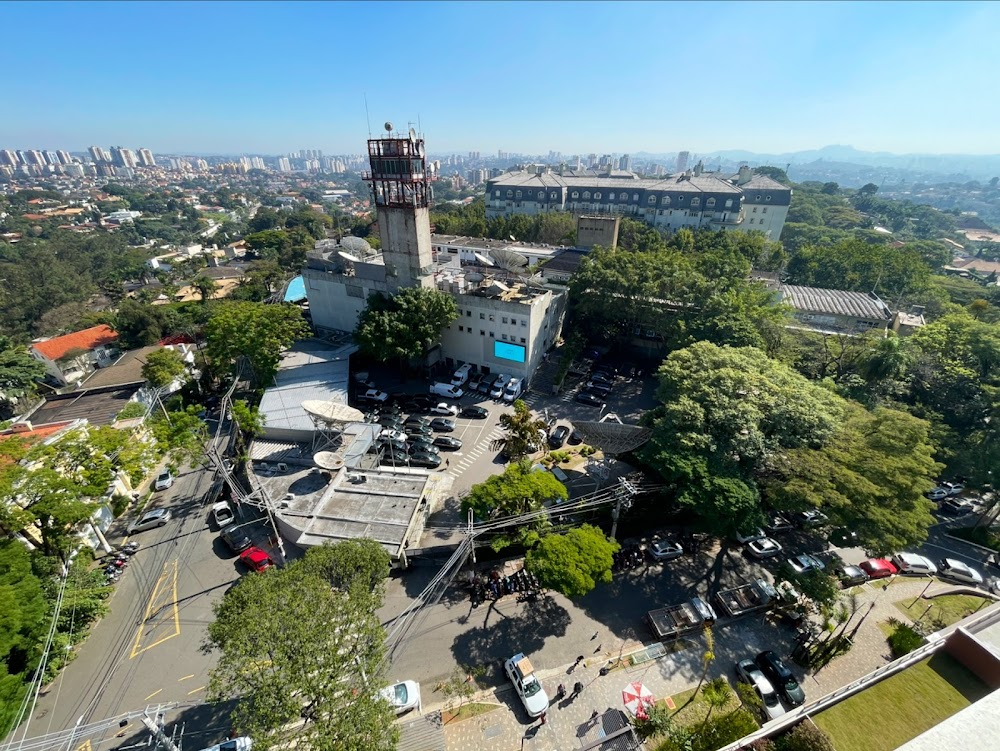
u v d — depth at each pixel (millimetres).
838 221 193500
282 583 24781
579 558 30781
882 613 34094
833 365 55625
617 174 154000
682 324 56750
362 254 77250
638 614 33688
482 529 33562
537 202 137875
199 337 78812
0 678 23625
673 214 124750
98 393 58781
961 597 35594
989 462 39562
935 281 103625
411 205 56438
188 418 44469
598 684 28953
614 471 41688
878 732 21359
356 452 46312
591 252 72750
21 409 59594
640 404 59000
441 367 67875
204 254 173875
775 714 27125
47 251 154500
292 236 161250
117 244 189875
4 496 28766
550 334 68062
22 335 97938
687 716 27156
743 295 60656
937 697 22469
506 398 59125
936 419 44406
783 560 38094
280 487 43125
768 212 128000
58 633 29281
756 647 31578
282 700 20594
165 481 46031
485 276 67438
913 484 33656
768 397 38625
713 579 36500
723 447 36094
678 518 40969
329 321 74750
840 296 73812
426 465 47812
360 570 28500
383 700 22266
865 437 37125
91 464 35469
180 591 35250
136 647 31125
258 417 48938
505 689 28641
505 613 33500
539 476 36312
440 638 31672
